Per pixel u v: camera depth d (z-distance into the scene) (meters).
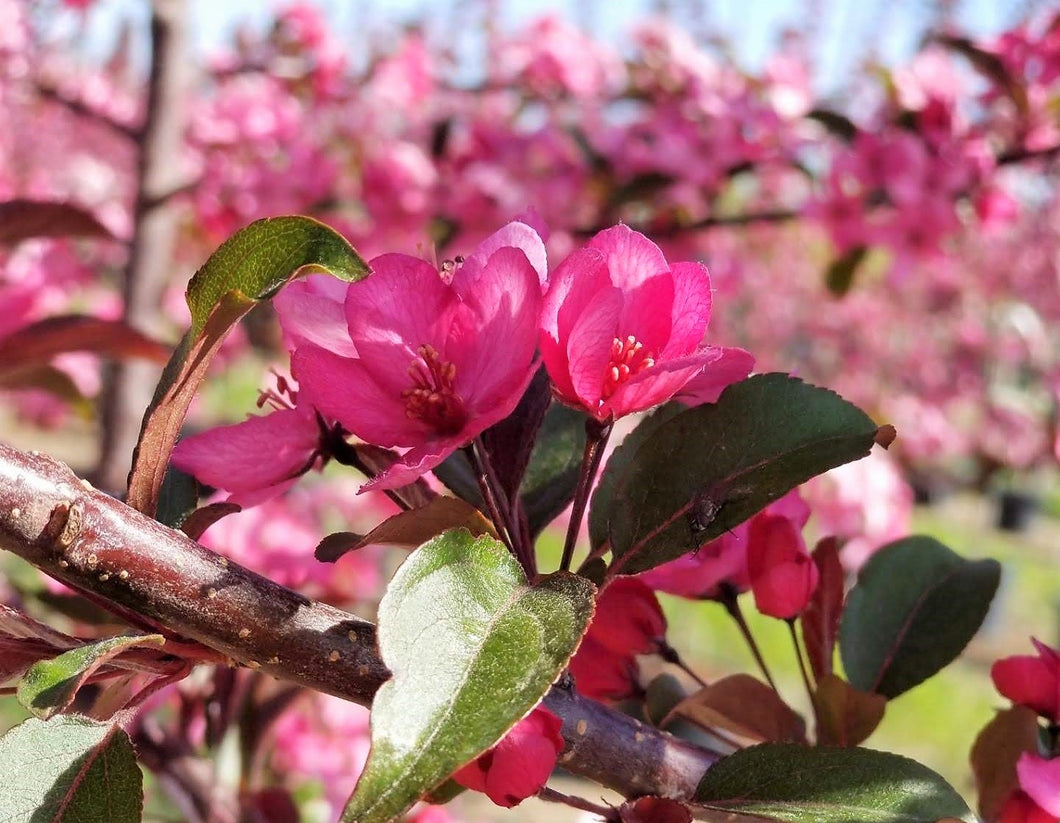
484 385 0.24
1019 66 0.84
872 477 0.76
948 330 2.04
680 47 0.95
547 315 0.24
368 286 0.24
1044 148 0.88
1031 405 1.86
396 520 0.24
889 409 1.92
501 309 0.24
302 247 0.23
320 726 0.58
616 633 0.29
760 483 0.25
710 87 0.93
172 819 0.46
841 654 0.32
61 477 0.23
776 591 0.28
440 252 0.97
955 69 0.88
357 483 0.77
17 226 0.49
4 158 1.37
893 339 2.09
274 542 0.49
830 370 2.14
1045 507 3.10
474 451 0.25
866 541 0.75
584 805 0.25
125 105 1.37
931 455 1.93
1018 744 0.28
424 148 0.99
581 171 0.94
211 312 0.24
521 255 0.24
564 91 1.00
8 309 0.69
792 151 0.92
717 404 0.25
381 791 0.19
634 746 0.25
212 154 1.01
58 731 0.24
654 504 0.25
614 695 0.29
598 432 0.24
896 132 0.88
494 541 0.22
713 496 0.25
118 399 0.72
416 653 0.21
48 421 1.86
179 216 1.03
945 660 0.31
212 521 0.25
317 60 1.03
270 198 0.98
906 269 0.90
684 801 0.25
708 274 0.25
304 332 0.25
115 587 0.23
